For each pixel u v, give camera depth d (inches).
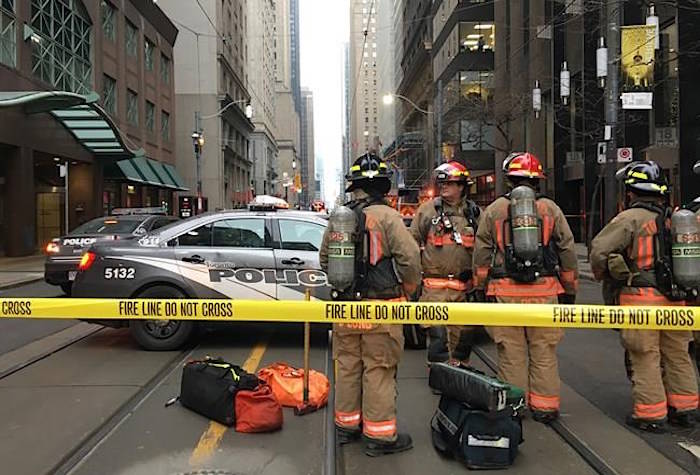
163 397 198.8
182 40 2320.4
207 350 265.6
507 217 176.7
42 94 723.4
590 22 938.7
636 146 869.8
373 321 151.2
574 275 181.6
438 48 2004.2
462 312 152.6
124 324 273.3
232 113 2640.3
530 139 1269.7
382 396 156.0
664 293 167.6
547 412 176.4
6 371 229.1
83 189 1140.5
